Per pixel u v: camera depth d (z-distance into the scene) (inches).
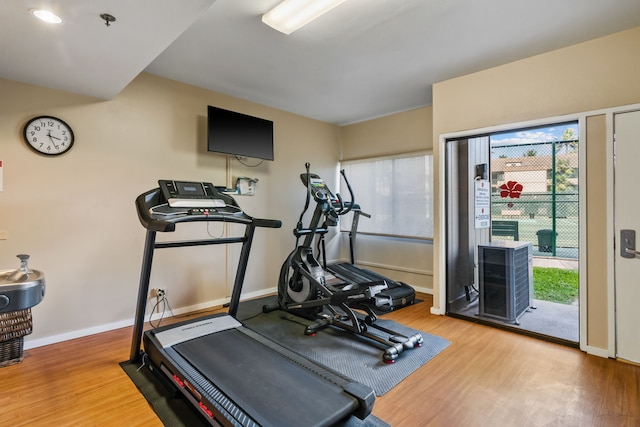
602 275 104.3
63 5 66.5
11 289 88.9
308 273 136.2
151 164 135.6
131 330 125.7
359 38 104.8
